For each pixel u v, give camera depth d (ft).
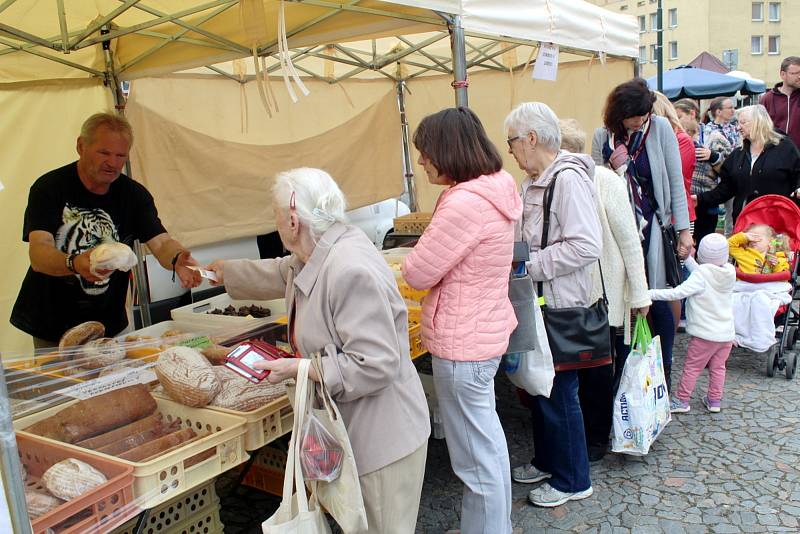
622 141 11.94
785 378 14.35
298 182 5.84
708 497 9.70
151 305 17.02
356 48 18.60
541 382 8.50
